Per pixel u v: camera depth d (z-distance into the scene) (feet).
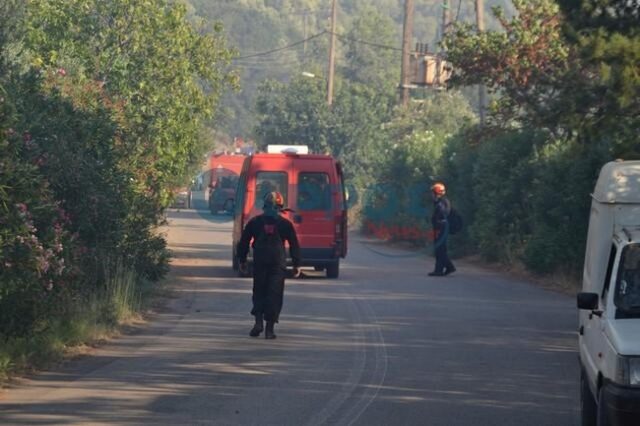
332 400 92.12
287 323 139.85
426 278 212.02
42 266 94.32
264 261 126.62
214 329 133.90
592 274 86.99
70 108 128.77
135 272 157.17
